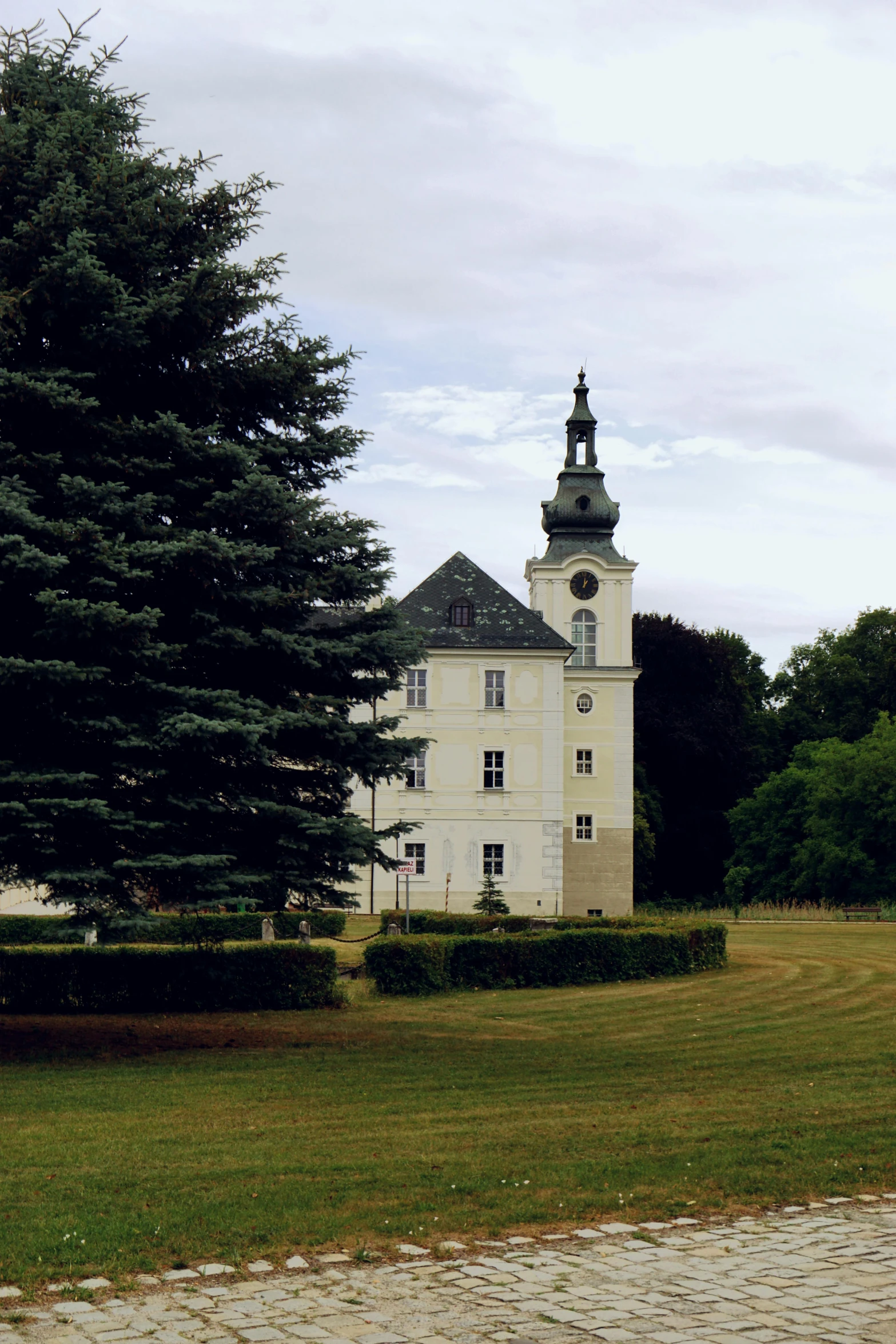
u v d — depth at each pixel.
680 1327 7.00
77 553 16.28
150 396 18.72
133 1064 16.48
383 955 25.22
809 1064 16.55
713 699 73.44
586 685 59.66
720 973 28.86
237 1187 9.66
